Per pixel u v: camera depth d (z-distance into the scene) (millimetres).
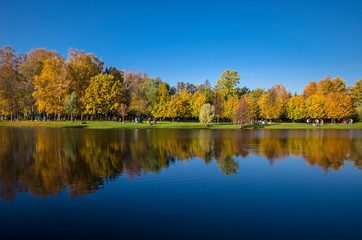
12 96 61781
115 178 14305
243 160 20031
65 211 9688
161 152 23297
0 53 63812
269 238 7805
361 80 99438
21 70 64250
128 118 85750
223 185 13312
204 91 92500
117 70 88875
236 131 52906
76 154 21656
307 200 11281
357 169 17203
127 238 7680
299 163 19094
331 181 14336
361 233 8242
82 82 70562
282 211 10008
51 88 60781
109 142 29797
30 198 11023
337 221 9164
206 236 7871
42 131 44406
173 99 76250
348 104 79875
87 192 11914
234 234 8039
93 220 8945
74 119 74562
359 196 11859
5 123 59312
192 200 11055
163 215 9453
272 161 19703
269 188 12930
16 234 7887
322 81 102438
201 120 66750
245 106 64688
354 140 35000
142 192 12000
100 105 66625
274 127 67250
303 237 7922
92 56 76000
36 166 17000
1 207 10016
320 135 43469
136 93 75625
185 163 18594
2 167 16719
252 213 9773
